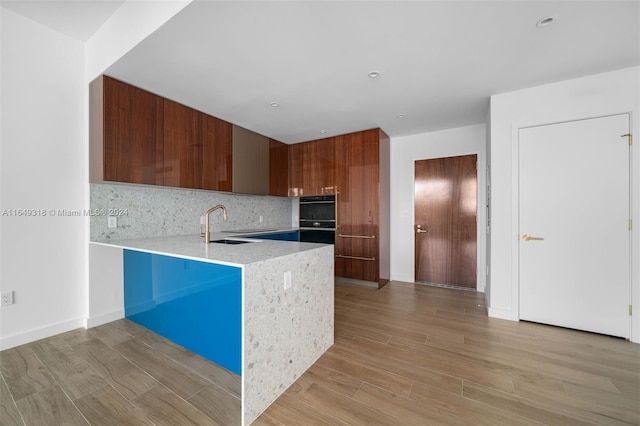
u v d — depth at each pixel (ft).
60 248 7.90
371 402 5.17
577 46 6.40
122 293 9.04
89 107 8.07
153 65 7.06
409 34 5.90
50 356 6.71
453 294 12.03
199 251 6.11
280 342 5.48
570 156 8.22
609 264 7.80
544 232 8.61
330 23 5.50
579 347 7.20
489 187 9.58
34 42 7.34
